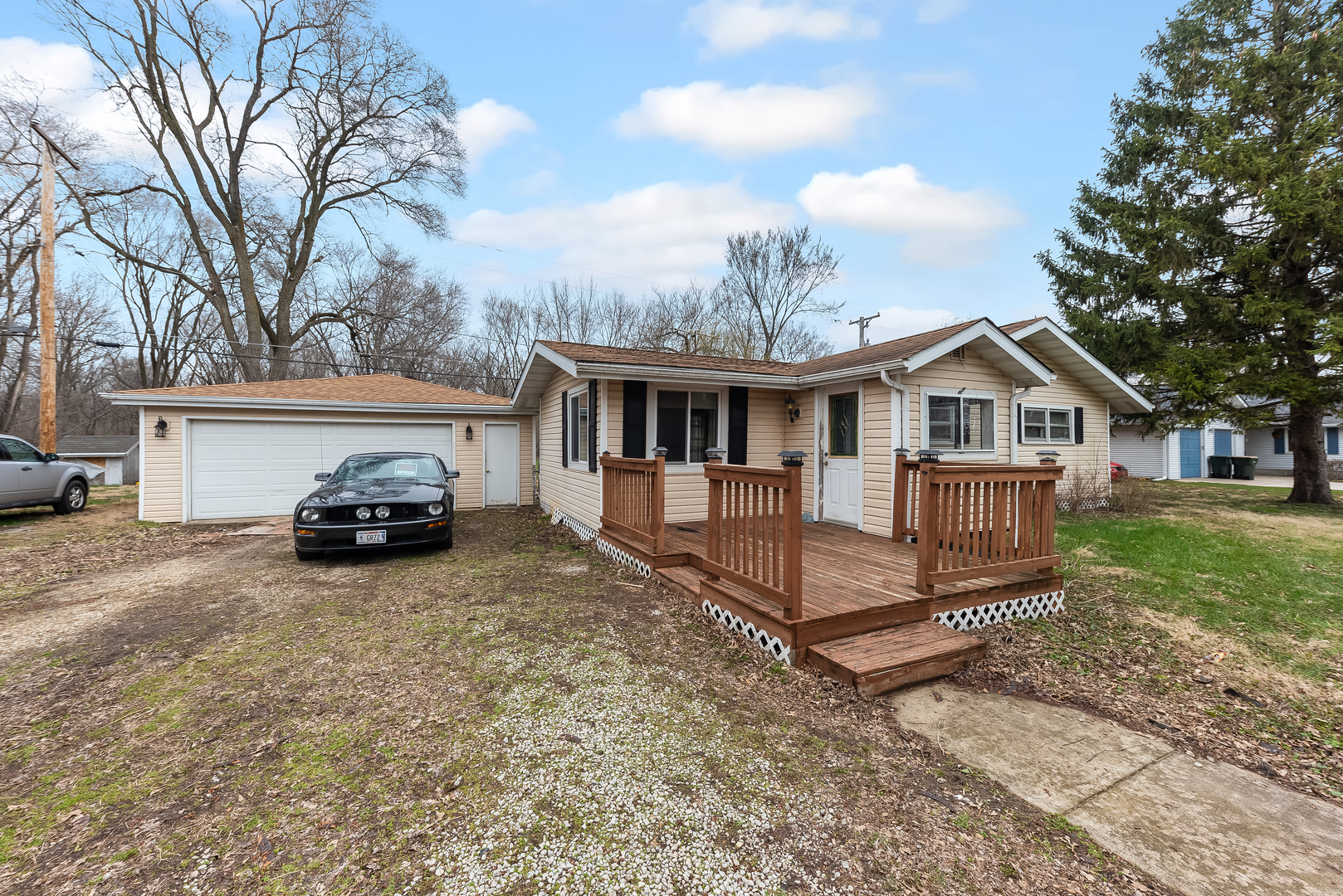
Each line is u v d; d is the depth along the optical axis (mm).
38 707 3162
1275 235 10109
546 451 11578
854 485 7414
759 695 3363
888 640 3836
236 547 8031
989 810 2363
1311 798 2496
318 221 21578
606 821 2203
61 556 7191
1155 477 19000
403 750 2721
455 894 1824
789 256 25406
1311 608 4758
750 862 1995
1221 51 11523
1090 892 1904
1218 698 3480
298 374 23000
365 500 6844
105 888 1842
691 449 8016
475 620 4684
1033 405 11180
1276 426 21547
